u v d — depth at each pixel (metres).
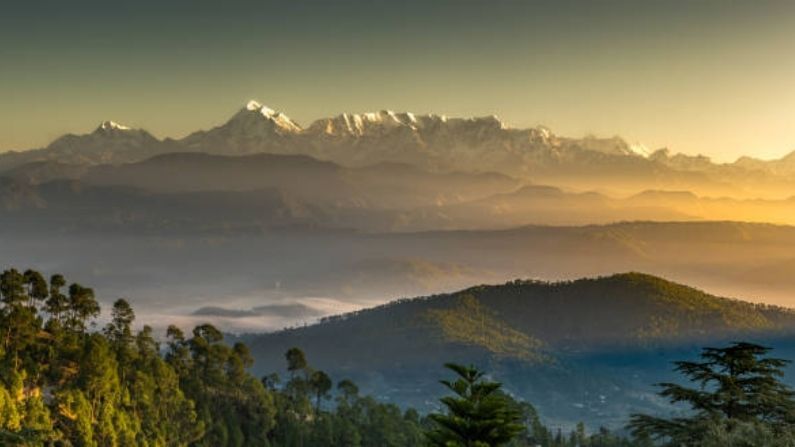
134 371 179.00
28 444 74.44
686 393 64.81
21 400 138.25
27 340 166.62
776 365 64.69
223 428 192.50
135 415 164.38
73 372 167.75
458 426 55.31
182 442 178.75
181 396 183.38
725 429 60.84
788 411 62.59
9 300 178.50
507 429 55.69
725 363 65.19
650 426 64.56
